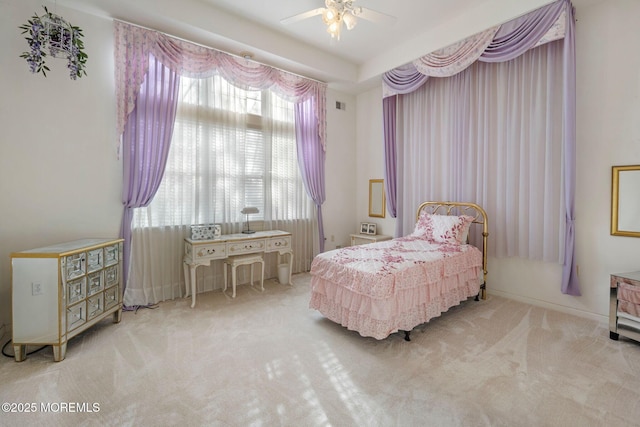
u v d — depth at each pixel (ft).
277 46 12.30
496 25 10.41
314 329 8.96
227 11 10.85
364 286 7.88
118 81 9.89
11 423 5.14
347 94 17.31
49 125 9.03
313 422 5.21
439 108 13.46
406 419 5.28
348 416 5.35
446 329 8.94
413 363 7.09
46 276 7.03
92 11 9.42
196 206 11.80
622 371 6.70
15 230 8.64
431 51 12.25
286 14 11.03
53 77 9.05
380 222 16.81
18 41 8.54
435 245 11.14
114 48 9.82
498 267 11.87
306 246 15.67
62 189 9.29
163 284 11.27
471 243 12.30
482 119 11.89
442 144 13.43
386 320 7.61
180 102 11.35
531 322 9.40
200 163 11.93
